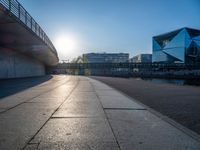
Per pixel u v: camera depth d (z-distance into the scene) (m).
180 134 5.76
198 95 15.45
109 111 8.92
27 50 49.09
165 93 16.86
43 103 10.90
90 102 11.39
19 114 8.13
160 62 136.62
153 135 5.66
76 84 27.38
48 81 34.91
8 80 35.66
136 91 18.59
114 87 23.25
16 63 48.22
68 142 5.07
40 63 81.62
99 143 5.02
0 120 7.16
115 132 5.91
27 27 31.83
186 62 120.94
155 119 7.52
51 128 6.24
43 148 4.68
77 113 8.43
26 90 18.06
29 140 5.20
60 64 127.50
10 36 34.88
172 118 7.84
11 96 13.71
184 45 120.75
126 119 7.49
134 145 4.90
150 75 102.94
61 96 13.94
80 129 6.17
